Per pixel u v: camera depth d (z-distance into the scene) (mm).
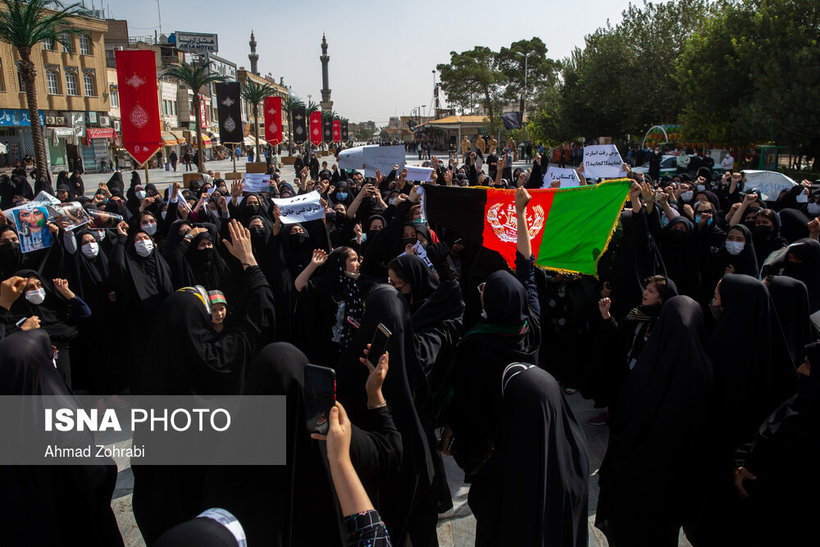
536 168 10234
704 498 2975
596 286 5062
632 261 4852
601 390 4195
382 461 2250
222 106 23312
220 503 2195
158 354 2803
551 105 43219
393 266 3348
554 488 2221
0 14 19500
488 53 62312
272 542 2070
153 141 9883
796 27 20531
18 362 2422
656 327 2928
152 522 2812
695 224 5898
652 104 32594
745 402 2912
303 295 4598
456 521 3609
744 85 23359
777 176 9625
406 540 2656
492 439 2848
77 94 37688
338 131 79625
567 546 2236
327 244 6414
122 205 9055
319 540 2141
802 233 6590
